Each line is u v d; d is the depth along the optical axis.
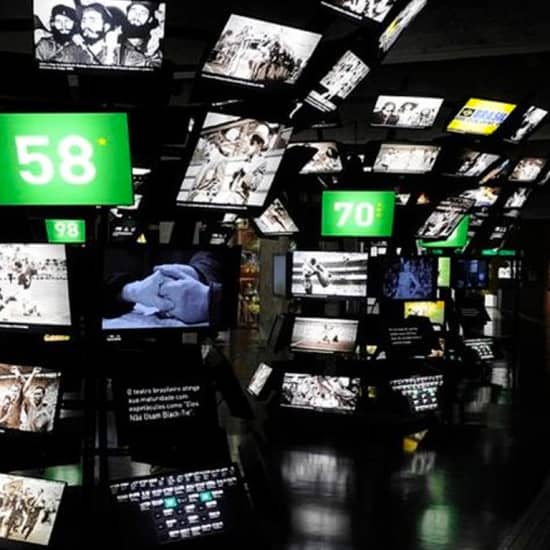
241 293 19.12
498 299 28.08
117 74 4.02
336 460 7.27
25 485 4.25
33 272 4.10
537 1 6.53
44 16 3.81
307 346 8.88
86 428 4.21
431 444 7.95
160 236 9.70
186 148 4.38
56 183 3.80
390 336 8.91
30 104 3.89
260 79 4.55
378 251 12.34
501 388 11.41
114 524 4.21
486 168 9.08
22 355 4.25
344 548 5.07
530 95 8.36
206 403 4.78
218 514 4.47
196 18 6.26
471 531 5.39
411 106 7.99
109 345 4.66
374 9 4.71
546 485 6.49
